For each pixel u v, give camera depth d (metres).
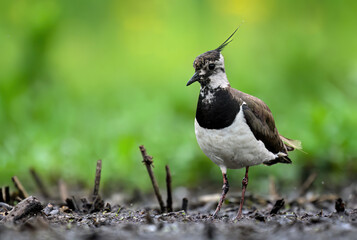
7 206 8.76
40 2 20.98
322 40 22.47
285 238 6.68
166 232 7.06
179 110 18.39
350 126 14.44
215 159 9.16
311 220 7.55
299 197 11.47
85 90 21.17
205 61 8.83
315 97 18.77
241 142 8.76
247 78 19.03
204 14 23.75
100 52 23.22
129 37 23.81
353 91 17.64
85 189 12.64
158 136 14.80
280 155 9.71
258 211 9.46
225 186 9.18
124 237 6.82
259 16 23.41
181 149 14.06
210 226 7.17
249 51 22.33
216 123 8.74
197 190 13.09
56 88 18.25
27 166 13.38
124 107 17.81
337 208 8.65
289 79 20.52
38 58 18.52
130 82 21.53
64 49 22.50
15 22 20.55
